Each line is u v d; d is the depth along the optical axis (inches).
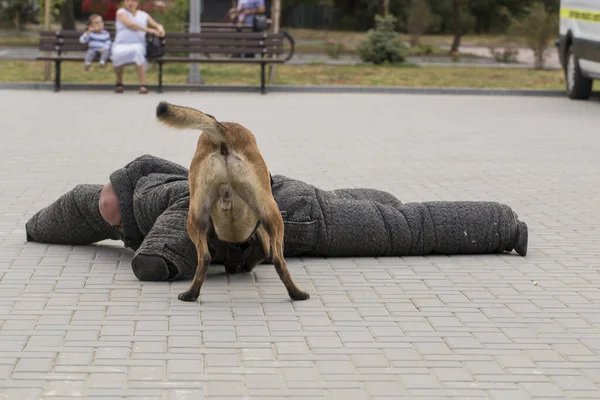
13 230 315.6
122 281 257.1
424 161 470.6
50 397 175.0
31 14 1487.5
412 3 1393.9
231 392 179.0
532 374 191.0
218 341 207.8
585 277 268.1
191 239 240.8
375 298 244.1
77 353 198.2
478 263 282.5
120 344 204.4
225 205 238.5
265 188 237.8
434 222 288.7
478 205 293.6
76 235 292.0
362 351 203.0
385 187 399.2
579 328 221.6
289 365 193.8
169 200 268.8
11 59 1012.5
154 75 899.4
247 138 237.1
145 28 770.2
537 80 933.2
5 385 180.4
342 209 284.0
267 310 232.2
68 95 755.4
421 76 948.0
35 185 390.3
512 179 423.8
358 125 607.2
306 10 1787.6
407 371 191.6
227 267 267.9
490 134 576.1
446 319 226.8
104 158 461.1
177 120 222.4
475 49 1401.3
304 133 564.1
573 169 453.1
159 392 178.2
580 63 776.9
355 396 178.4
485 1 1753.2
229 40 789.2
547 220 343.6
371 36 1074.7
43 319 220.7
